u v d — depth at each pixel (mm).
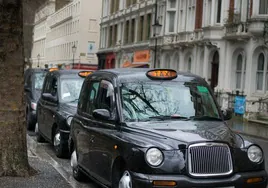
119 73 7098
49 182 7184
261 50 26188
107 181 6402
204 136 5715
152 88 6840
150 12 42531
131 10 47969
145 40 43375
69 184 7203
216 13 30344
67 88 11484
